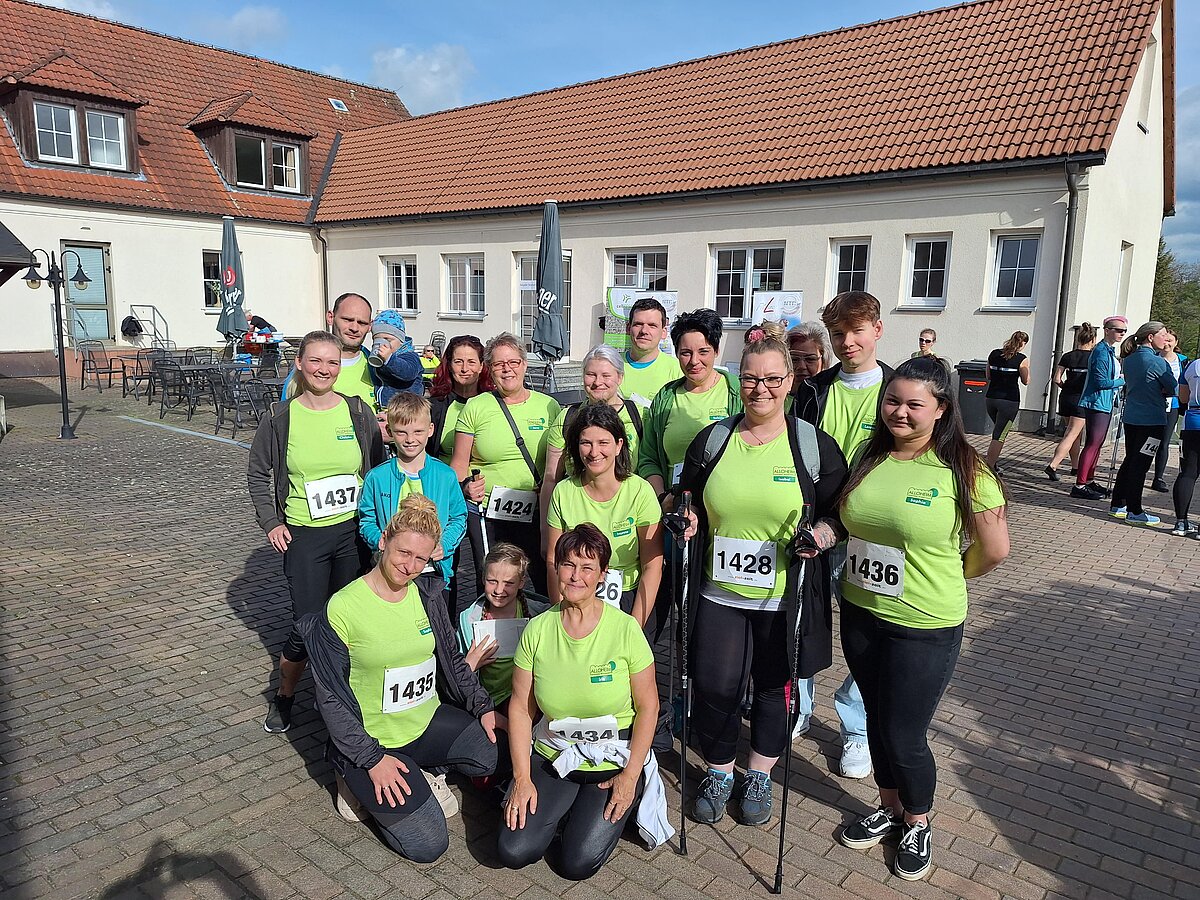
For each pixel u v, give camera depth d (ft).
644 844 10.86
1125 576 21.71
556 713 10.37
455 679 11.51
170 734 13.23
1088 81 41.04
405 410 12.50
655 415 13.71
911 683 9.78
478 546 14.37
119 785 11.80
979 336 42.14
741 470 10.65
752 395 10.42
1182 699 15.01
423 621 11.00
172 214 64.49
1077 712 14.47
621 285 56.39
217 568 21.25
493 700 12.16
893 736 10.00
